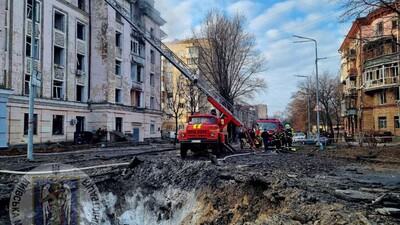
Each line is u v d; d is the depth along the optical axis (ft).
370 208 22.06
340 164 50.49
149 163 43.57
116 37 124.57
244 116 138.82
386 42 66.95
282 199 26.66
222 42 136.98
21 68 83.97
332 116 236.02
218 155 58.85
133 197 37.47
